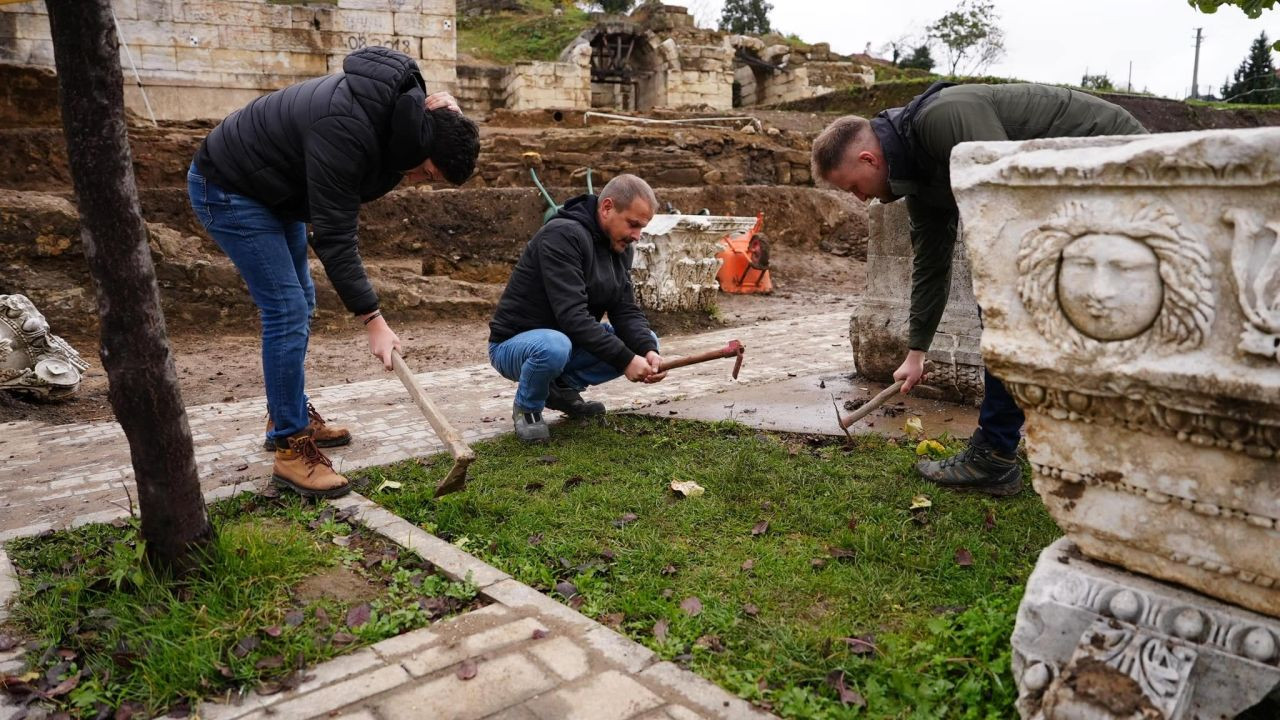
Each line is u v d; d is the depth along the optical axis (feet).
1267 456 5.38
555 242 13.14
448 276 38.17
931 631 7.13
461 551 9.20
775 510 10.40
